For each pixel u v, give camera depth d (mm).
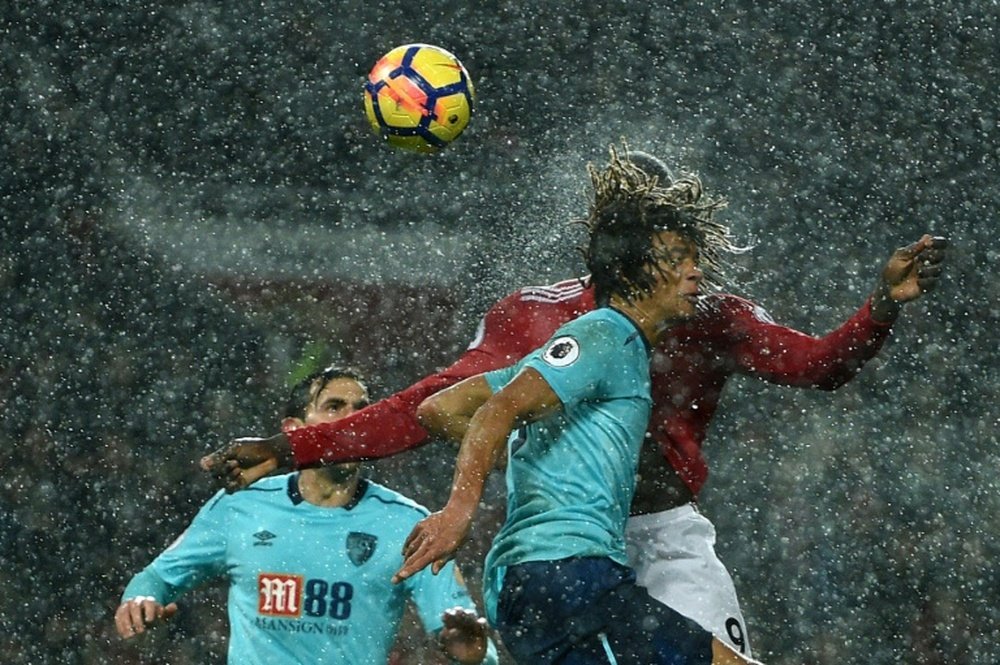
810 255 37969
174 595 16641
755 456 32375
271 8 42188
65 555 30953
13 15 41344
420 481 31266
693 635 11828
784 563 30938
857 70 40375
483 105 42000
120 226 38438
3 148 39562
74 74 41219
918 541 30984
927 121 39000
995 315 34531
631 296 12383
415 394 13750
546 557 11945
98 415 33500
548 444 12141
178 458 33188
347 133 41031
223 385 34719
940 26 40188
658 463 14484
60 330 35781
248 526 16438
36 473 32406
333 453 13422
